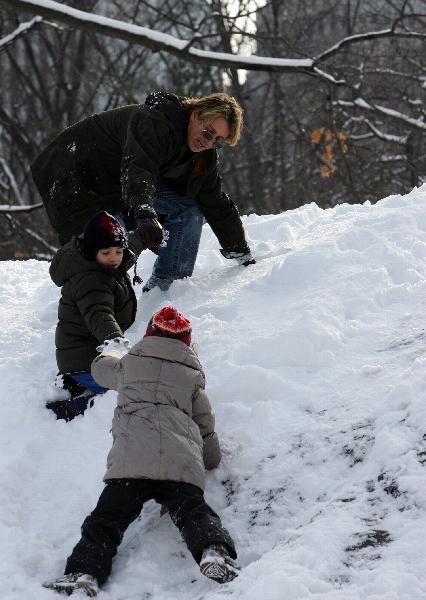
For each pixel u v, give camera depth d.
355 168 14.33
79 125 4.63
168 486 2.99
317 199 15.91
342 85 10.25
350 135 15.54
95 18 8.90
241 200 18.38
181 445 3.02
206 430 3.22
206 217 4.98
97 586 2.78
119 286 3.99
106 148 4.54
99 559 2.84
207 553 2.73
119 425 3.10
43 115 22.84
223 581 2.67
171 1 20.55
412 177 14.65
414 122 11.16
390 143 14.84
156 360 3.18
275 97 17.19
